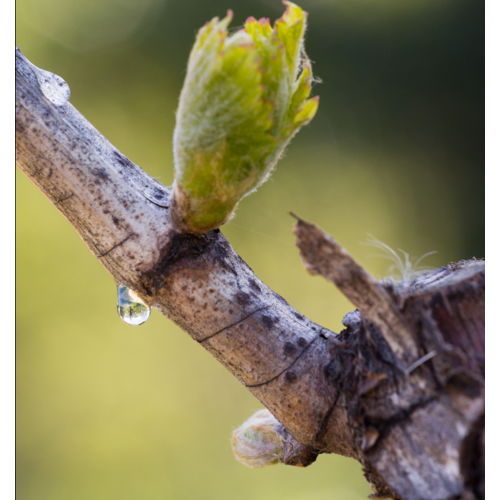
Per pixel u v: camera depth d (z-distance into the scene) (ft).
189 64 0.59
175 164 0.60
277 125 0.59
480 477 0.58
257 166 0.59
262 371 0.61
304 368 0.61
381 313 0.59
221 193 0.60
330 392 0.61
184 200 0.60
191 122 0.59
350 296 0.59
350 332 0.61
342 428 0.61
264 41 0.59
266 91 0.59
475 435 0.58
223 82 0.59
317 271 0.59
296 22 0.59
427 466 0.58
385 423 0.59
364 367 0.60
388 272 0.61
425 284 0.60
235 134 0.59
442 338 0.59
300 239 0.59
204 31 0.59
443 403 0.59
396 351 0.59
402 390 0.59
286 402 0.61
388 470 0.59
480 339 0.59
